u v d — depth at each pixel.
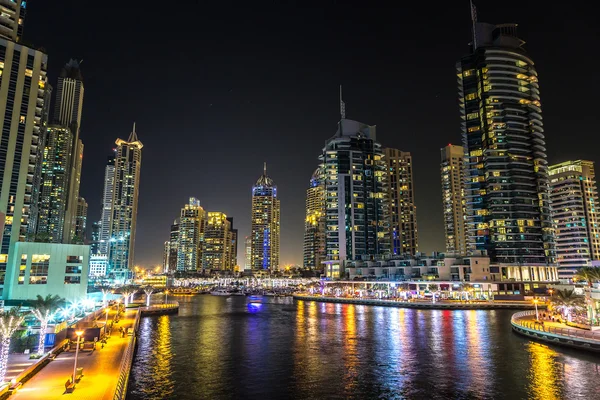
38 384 41.31
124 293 148.25
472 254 181.25
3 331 43.34
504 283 164.75
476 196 195.50
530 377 53.22
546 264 181.00
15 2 152.00
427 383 52.06
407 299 170.00
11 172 136.00
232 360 65.75
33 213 178.88
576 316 90.50
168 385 51.41
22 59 143.62
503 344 74.50
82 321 77.38
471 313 127.94
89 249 122.94
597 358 62.00
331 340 84.31
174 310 146.50
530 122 197.38
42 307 63.06
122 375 42.66
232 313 147.25
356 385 51.72
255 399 46.53
